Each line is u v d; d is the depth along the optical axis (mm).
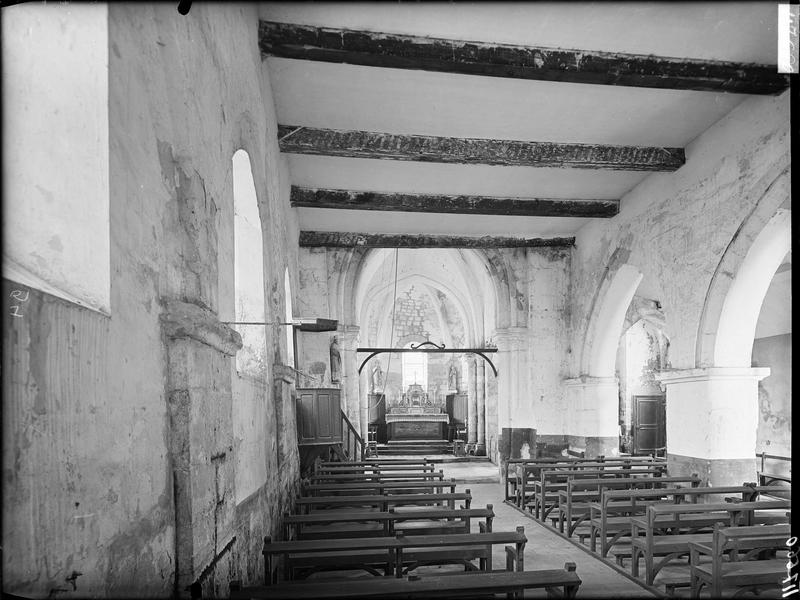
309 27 5684
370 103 7457
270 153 6590
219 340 3078
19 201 1715
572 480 8891
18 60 1736
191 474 2572
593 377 12664
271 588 3367
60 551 1550
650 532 5906
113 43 1991
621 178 10219
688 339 8852
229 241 3865
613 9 5594
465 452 19016
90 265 1900
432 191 10719
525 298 14203
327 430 10250
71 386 1636
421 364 24375
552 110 7750
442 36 5961
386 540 4703
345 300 14836
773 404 13391
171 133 2609
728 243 7992
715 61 6484
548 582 3531
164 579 2387
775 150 7145
